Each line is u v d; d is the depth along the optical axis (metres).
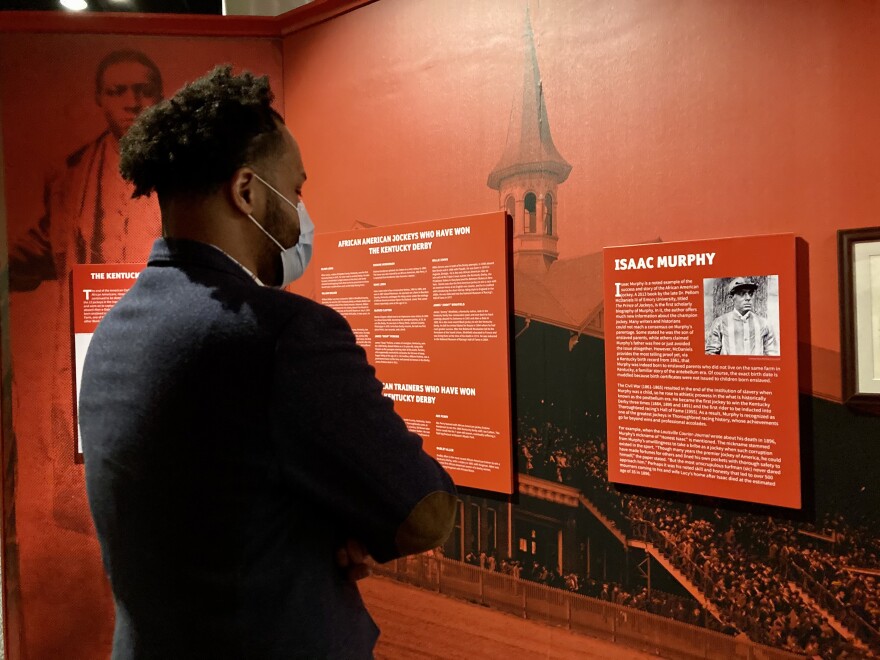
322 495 0.79
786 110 1.55
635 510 1.82
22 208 2.42
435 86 2.16
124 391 0.82
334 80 2.40
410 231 2.19
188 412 0.77
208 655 0.79
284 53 2.52
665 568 1.77
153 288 0.86
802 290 1.54
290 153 1.01
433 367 2.16
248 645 0.78
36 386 2.45
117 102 2.42
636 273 1.75
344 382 0.80
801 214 1.54
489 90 2.04
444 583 2.23
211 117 0.89
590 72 1.84
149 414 0.78
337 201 2.43
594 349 1.87
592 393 1.88
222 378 0.77
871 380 1.46
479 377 2.06
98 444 0.84
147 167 0.90
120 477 0.81
